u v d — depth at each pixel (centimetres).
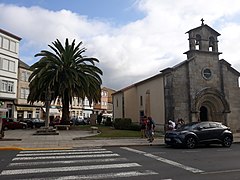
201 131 1551
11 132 2588
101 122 4359
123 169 855
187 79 2525
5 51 4184
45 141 1759
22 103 4816
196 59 2580
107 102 8681
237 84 2753
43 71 2753
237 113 2683
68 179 715
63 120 3034
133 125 2731
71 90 2783
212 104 2617
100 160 1038
